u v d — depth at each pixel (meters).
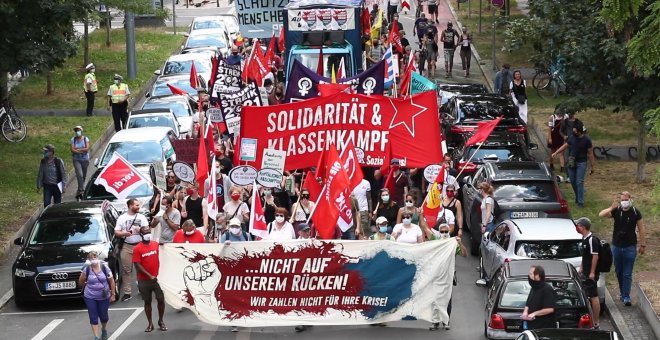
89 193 27.91
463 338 19.70
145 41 59.41
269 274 20.23
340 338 19.95
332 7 38.06
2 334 20.98
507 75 38.88
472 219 25.42
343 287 20.27
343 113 23.61
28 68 34.12
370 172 27.20
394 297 20.23
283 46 41.50
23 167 34.19
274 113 23.62
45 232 23.75
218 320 20.36
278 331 20.64
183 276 20.31
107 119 40.56
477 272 24.45
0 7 32.12
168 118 34.56
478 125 30.31
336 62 37.25
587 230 19.94
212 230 24.06
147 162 29.59
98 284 19.67
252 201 21.47
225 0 81.94
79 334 20.80
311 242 20.20
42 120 40.22
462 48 47.47
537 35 31.20
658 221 26.72
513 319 18.05
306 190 23.16
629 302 21.41
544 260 19.16
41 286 22.59
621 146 33.78
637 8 15.06
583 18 29.73
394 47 41.81
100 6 53.75
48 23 34.16
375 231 24.47
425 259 20.17
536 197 24.73
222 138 29.97
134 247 22.27
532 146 31.58
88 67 41.00
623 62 28.09
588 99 29.88
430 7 60.59
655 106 28.41
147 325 21.09
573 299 17.84
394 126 23.55
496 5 48.53
